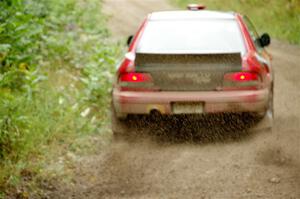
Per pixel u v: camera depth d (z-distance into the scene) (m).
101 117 16.20
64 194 10.37
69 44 23.27
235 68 12.70
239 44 13.51
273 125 14.73
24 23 19.33
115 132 13.70
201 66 12.69
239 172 11.30
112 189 10.64
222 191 10.23
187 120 13.22
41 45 21.42
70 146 13.30
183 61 12.70
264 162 11.87
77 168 11.94
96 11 39.41
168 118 13.24
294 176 10.86
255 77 12.77
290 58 28.80
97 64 20.81
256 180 10.76
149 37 13.91
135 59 12.90
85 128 14.61
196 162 12.10
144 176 11.34
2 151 11.90
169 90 12.84
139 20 43.88
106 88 18.34
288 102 17.95
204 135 14.08
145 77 12.91
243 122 13.62
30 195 10.19
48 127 13.70
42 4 26.92
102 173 11.62
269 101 13.52
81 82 19.52
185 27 14.11
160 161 12.28
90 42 26.55
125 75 13.07
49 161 12.20
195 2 54.25
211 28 14.02
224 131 14.16
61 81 18.92
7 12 18.72
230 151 12.78
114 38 31.59
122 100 12.97
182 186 10.62
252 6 47.81
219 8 50.69
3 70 16.55
